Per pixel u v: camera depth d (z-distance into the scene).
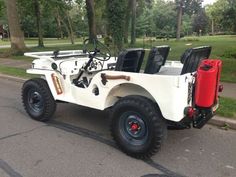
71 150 4.76
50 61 5.84
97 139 5.21
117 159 4.46
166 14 86.75
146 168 4.20
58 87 5.64
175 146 4.89
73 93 5.42
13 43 19.11
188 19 97.69
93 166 4.25
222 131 5.55
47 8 31.78
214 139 5.18
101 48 6.02
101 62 5.76
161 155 4.59
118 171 4.11
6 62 15.67
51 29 68.81
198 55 4.62
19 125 5.93
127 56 4.68
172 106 4.04
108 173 4.05
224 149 4.79
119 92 4.86
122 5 17.27
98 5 35.94
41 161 4.39
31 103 6.19
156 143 4.25
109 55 6.00
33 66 6.23
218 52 18.86
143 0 55.22
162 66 5.18
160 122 4.21
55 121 6.15
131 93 4.78
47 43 41.09
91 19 30.05
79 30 64.06
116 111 4.53
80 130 5.64
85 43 6.53
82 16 63.19
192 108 4.22
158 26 86.81
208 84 4.27
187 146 4.89
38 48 26.61
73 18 62.75
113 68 5.77
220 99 6.92
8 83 10.44
